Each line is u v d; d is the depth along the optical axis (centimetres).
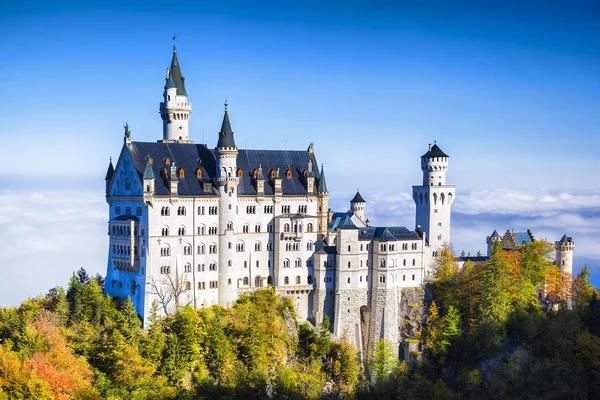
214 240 18512
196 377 16325
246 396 16400
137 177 17800
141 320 17450
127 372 15325
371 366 19462
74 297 17662
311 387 17850
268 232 19612
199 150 19112
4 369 14562
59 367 14988
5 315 17425
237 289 19000
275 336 17962
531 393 18712
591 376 19275
